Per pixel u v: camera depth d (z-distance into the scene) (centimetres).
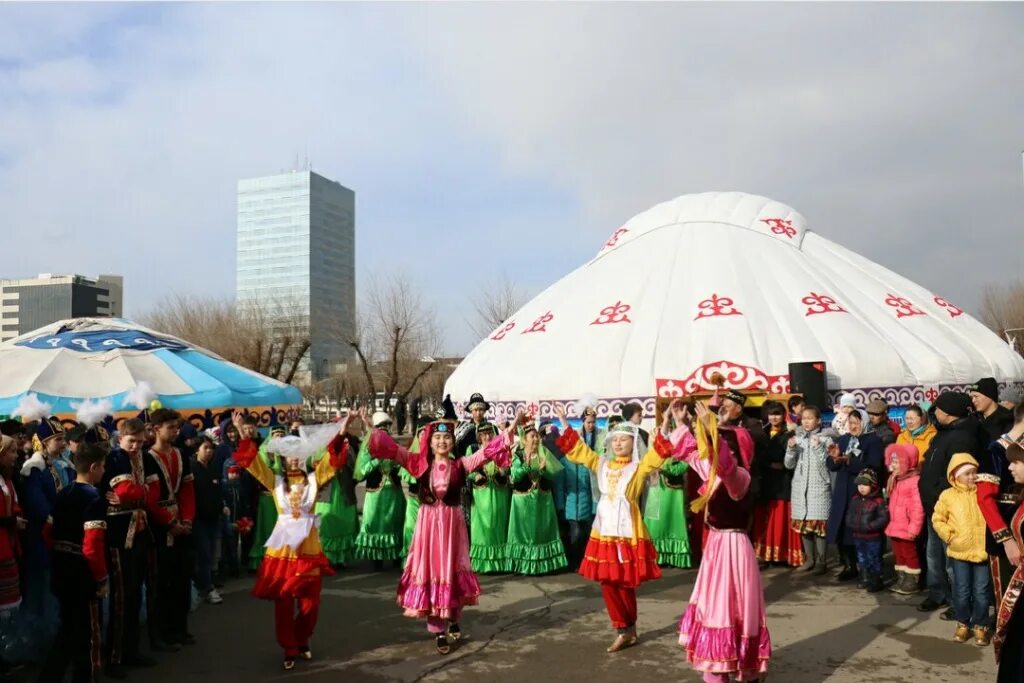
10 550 533
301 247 10875
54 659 508
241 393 1338
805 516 856
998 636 460
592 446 949
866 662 583
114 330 1413
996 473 527
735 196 1570
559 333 1332
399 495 939
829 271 1437
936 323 1359
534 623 701
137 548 591
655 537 916
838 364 1180
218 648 643
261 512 943
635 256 1471
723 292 1295
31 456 667
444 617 611
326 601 789
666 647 628
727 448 518
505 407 1275
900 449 751
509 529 889
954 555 618
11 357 1280
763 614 520
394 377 3497
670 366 1192
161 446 632
